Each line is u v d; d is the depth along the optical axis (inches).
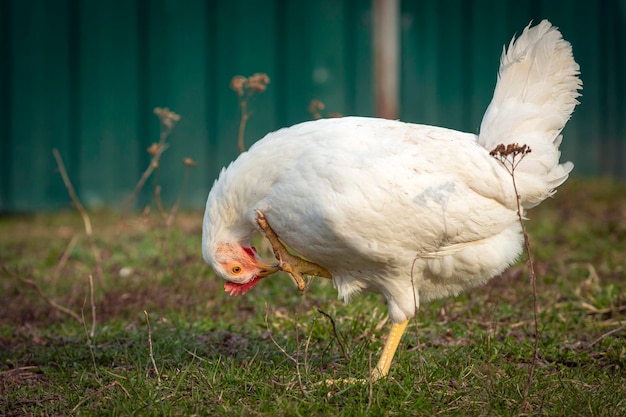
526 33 183.9
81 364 191.2
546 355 192.7
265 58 434.0
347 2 435.5
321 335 205.8
